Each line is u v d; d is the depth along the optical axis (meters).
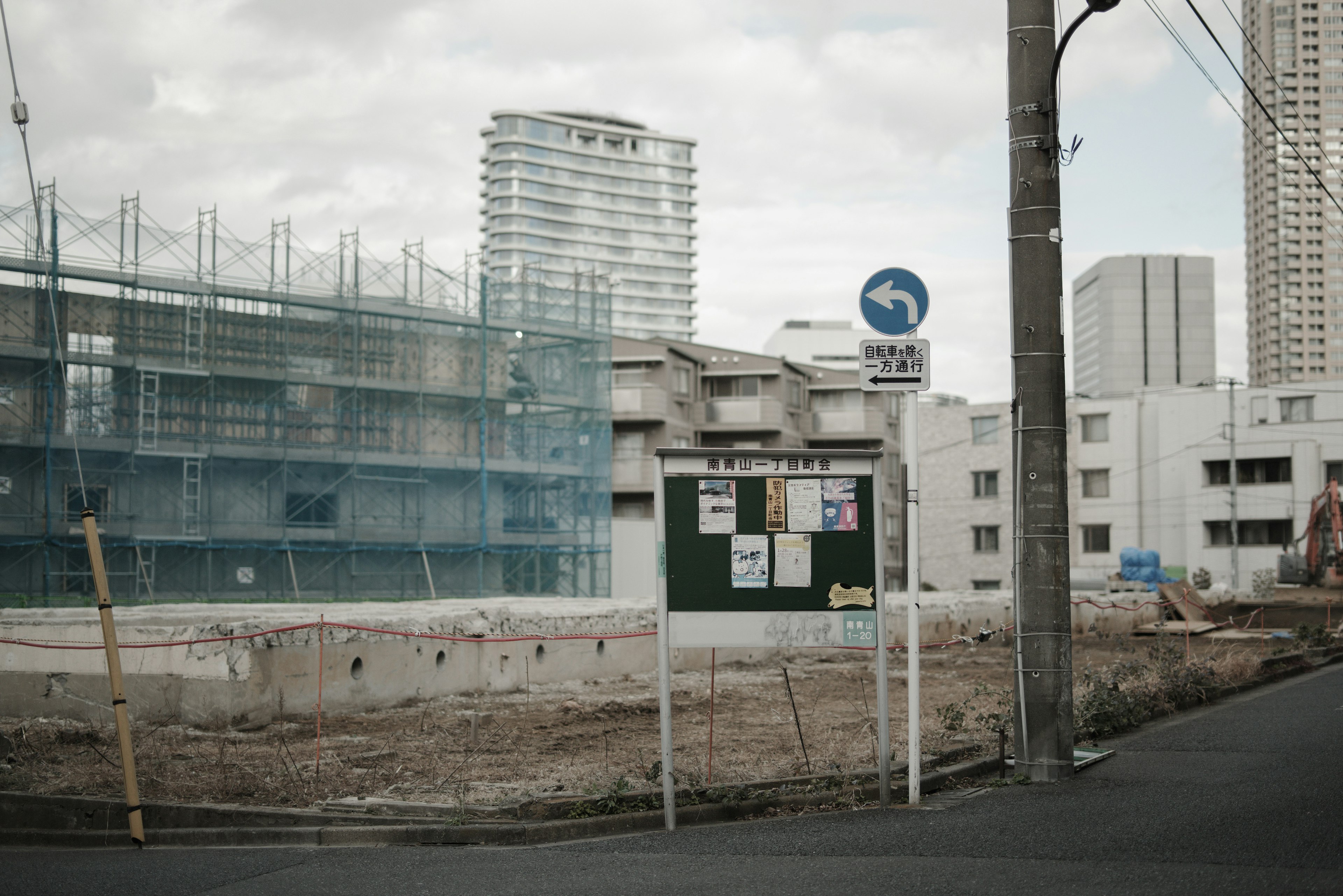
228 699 11.12
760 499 7.24
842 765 8.34
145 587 27.80
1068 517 8.30
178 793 7.71
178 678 11.48
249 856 6.38
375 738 10.54
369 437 31.80
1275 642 22.73
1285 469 50.50
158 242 28.67
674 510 7.21
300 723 11.58
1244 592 42.03
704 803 7.38
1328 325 139.62
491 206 149.50
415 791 7.68
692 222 161.75
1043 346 8.26
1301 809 6.73
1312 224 140.00
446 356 33.84
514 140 148.75
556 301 39.38
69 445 26.92
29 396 27.36
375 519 31.42
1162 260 137.62
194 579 28.66
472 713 10.58
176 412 28.91
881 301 7.41
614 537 40.94
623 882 5.46
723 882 5.40
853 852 6.02
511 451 35.16
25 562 26.78
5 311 27.11
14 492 26.98
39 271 26.77
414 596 31.48
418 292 32.91
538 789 7.66
